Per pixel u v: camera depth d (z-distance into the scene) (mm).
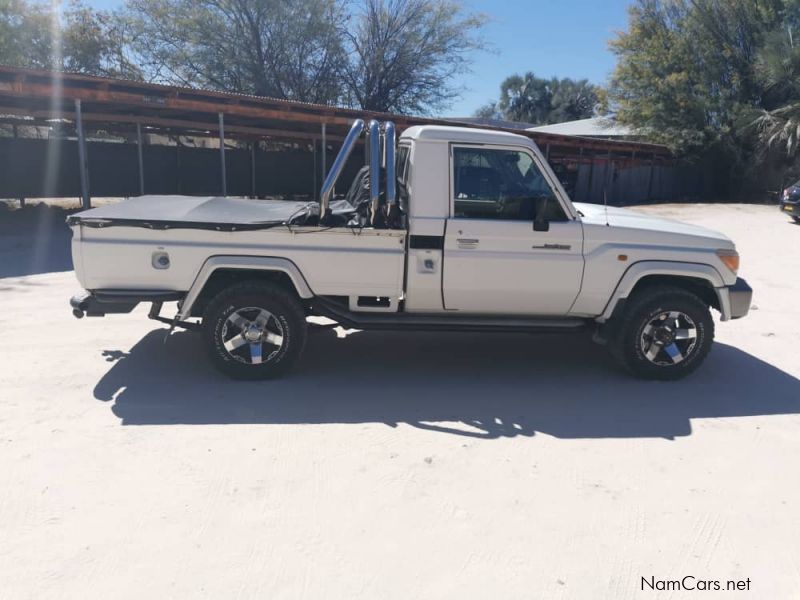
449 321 5125
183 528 3074
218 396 4715
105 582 2689
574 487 3574
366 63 28250
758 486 3646
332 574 2787
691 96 29391
